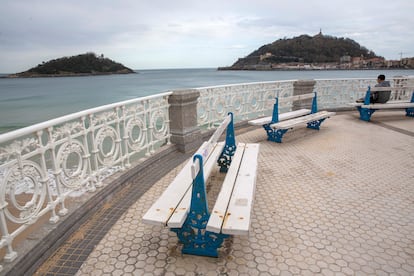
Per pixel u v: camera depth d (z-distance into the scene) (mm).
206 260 2420
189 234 2428
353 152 5324
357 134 6637
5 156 2139
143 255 2494
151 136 4797
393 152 5305
